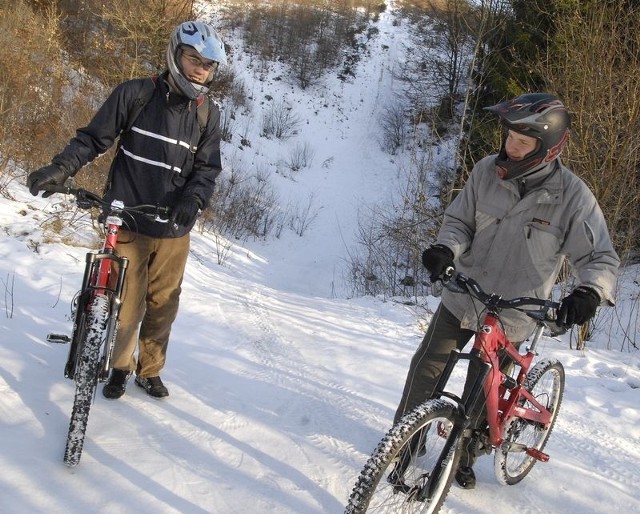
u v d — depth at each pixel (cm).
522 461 372
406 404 352
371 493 257
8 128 1076
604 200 895
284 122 2912
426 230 1278
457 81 2631
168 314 396
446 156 2122
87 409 308
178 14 1593
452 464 290
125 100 350
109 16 1579
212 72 353
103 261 329
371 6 4034
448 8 2639
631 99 889
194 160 373
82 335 329
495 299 294
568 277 808
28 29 1258
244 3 3650
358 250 1992
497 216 323
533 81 1345
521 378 343
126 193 362
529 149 302
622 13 1004
